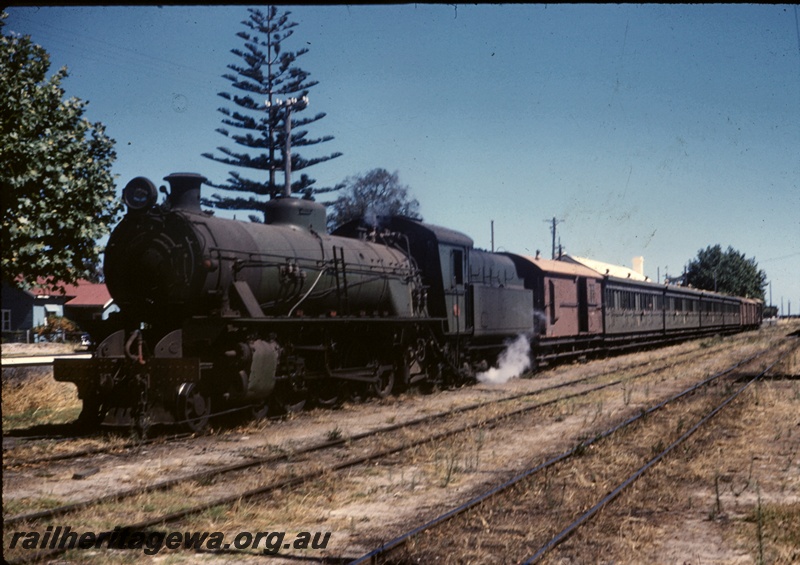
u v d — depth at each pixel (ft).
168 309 40.63
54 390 56.49
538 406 49.96
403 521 22.93
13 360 70.49
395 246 62.44
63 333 156.35
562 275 88.43
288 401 46.93
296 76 159.84
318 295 48.65
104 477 29.22
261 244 44.83
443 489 27.30
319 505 24.97
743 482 27.96
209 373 41.11
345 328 50.88
